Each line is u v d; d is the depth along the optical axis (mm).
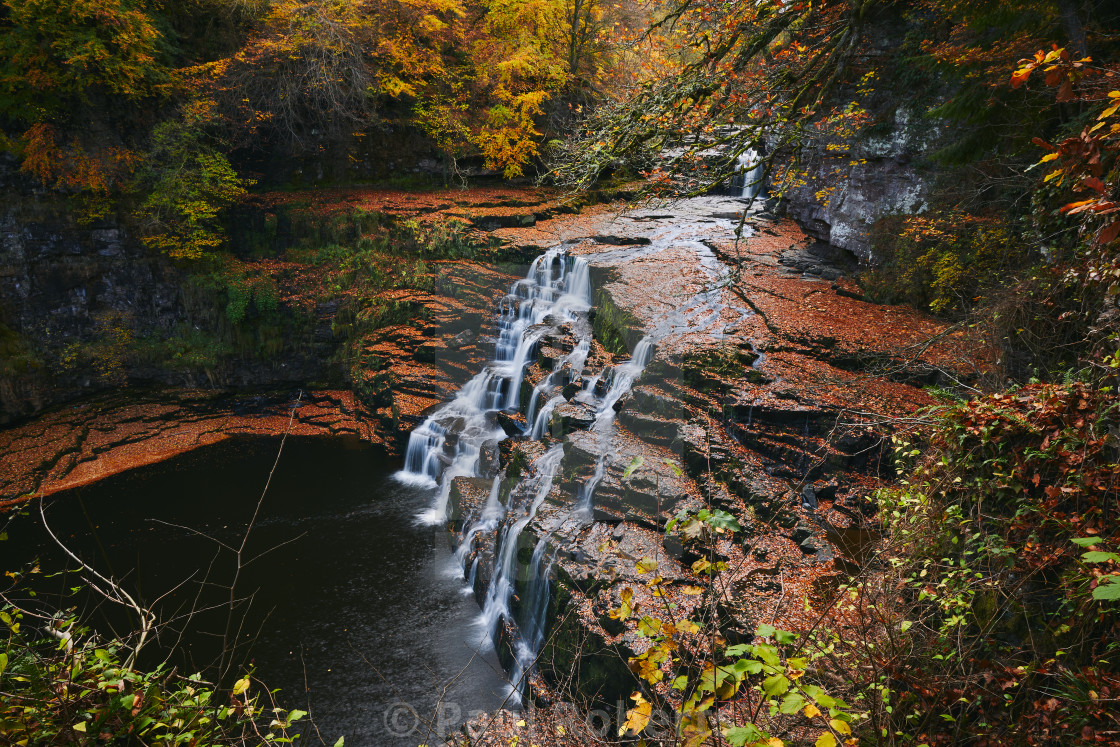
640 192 7914
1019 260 8859
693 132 7617
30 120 14953
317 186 20578
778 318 11211
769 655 1727
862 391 8844
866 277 12375
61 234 15672
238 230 18844
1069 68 2654
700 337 10617
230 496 13508
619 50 21781
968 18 7812
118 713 2445
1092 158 2551
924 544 4746
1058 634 3498
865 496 7578
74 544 11695
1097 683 3008
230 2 18422
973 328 8281
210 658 8758
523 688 7621
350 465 14906
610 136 7762
